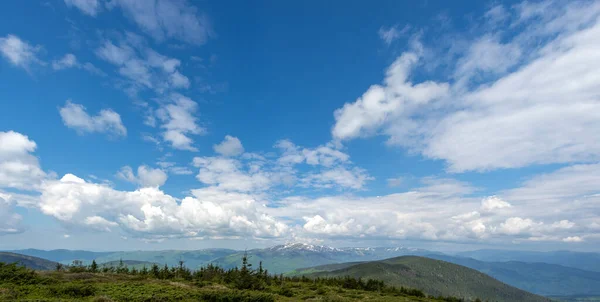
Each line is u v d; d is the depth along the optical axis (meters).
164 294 47.44
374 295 92.62
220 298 48.75
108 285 53.62
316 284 120.19
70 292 43.31
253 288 82.00
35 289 43.84
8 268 52.28
